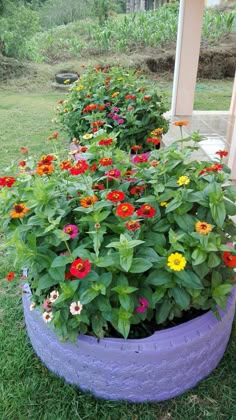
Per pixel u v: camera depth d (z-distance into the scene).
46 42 9.17
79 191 1.62
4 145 4.38
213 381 1.56
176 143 1.87
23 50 8.16
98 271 1.36
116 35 9.36
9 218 1.60
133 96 3.39
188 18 4.84
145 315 1.42
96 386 1.47
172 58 9.00
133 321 1.39
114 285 1.35
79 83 3.93
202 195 1.49
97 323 1.37
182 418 1.43
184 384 1.49
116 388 1.44
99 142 1.92
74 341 1.36
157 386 1.44
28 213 1.53
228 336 1.62
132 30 9.35
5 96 7.00
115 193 1.43
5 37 7.86
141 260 1.33
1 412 1.46
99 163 1.77
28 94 7.21
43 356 1.60
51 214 1.41
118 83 3.73
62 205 1.54
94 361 1.40
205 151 4.07
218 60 9.05
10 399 1.50
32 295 1.59
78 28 9.98
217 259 1.39
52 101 6.61
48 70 8.19
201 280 1.42
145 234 1.48
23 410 1.47
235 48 9.14
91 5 10.48
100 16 10.33
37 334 1.55
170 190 1.53
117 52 9.22
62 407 1.46
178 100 5.36
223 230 1.59
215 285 1.46
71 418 1.43
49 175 1.69
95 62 8.60
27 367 1.63
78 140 3.16
